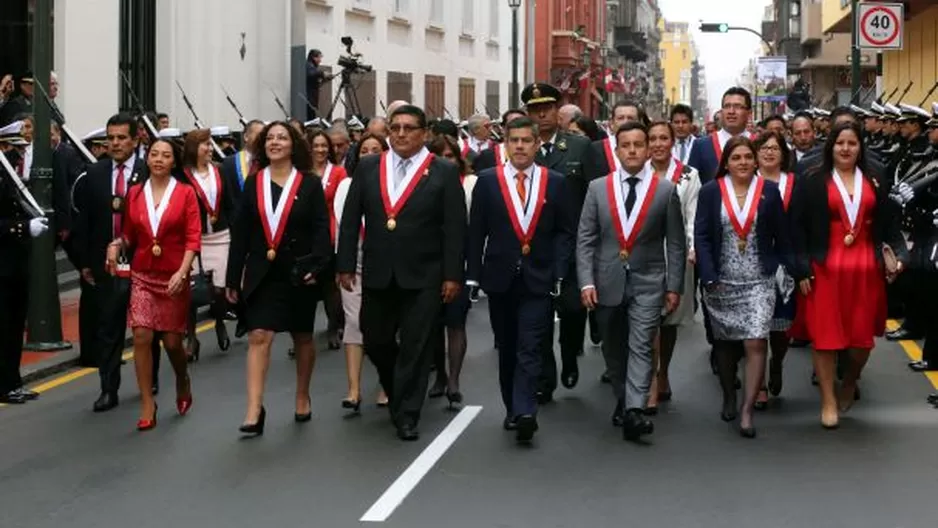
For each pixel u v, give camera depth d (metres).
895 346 12.91
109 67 19.58
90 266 10.38
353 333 9.94
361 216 9.17
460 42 38.84
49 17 12.45
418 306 8.82
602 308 8.97
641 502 7.36
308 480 7.88
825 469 8.12
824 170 9.29
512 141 8.82
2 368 10.33
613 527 6.88
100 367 10.13
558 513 7.14
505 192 8.75
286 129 9.07
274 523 6.98
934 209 11.27
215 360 12.29
